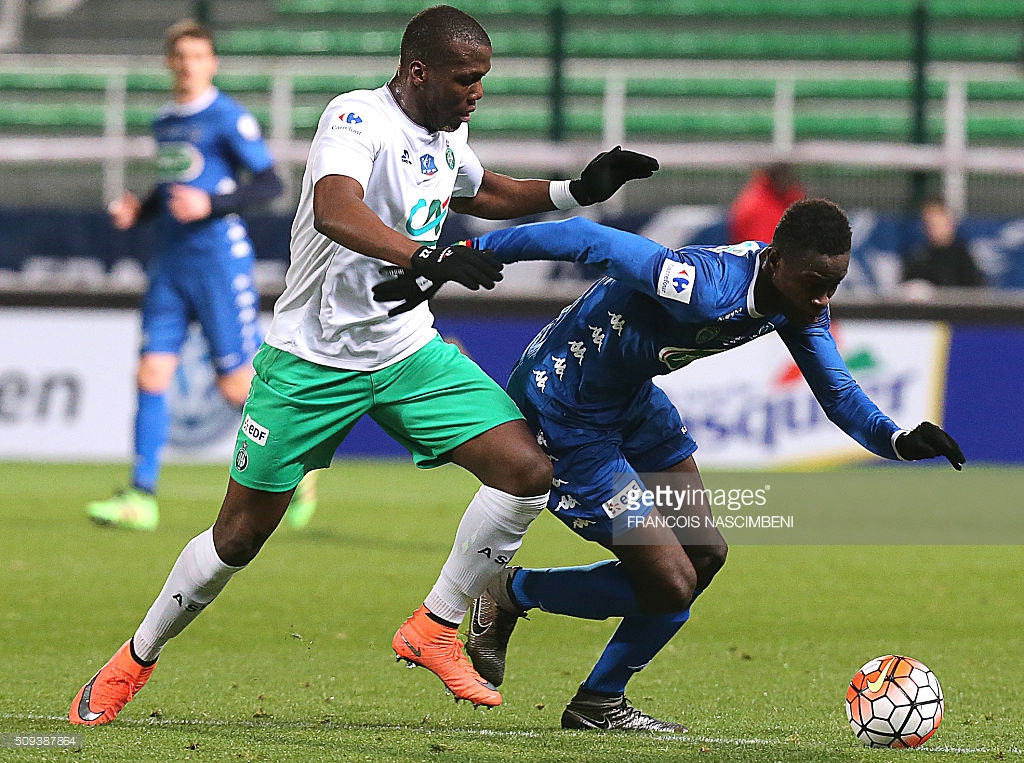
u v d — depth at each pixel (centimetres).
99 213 5278
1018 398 4666
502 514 1444
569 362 1506
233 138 3122
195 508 3644
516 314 4659
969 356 4647
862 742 1447
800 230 1341
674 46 6425
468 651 1609
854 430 1511
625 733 1512
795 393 4528
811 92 6272
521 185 1645
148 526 3262
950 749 1427
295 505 3294
